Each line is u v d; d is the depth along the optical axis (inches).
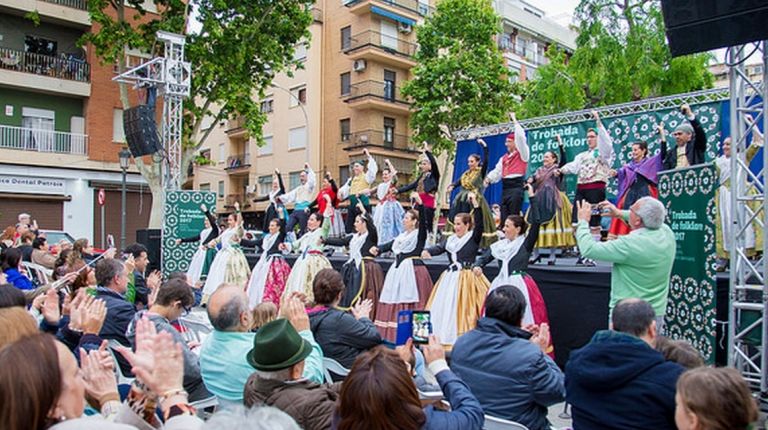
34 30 749.9
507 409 113.3
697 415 73.3
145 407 81.4
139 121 454.3
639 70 577.0
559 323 227.0
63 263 253.9
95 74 777.6
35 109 754.2
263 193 1127.6
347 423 74.1
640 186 267.6
